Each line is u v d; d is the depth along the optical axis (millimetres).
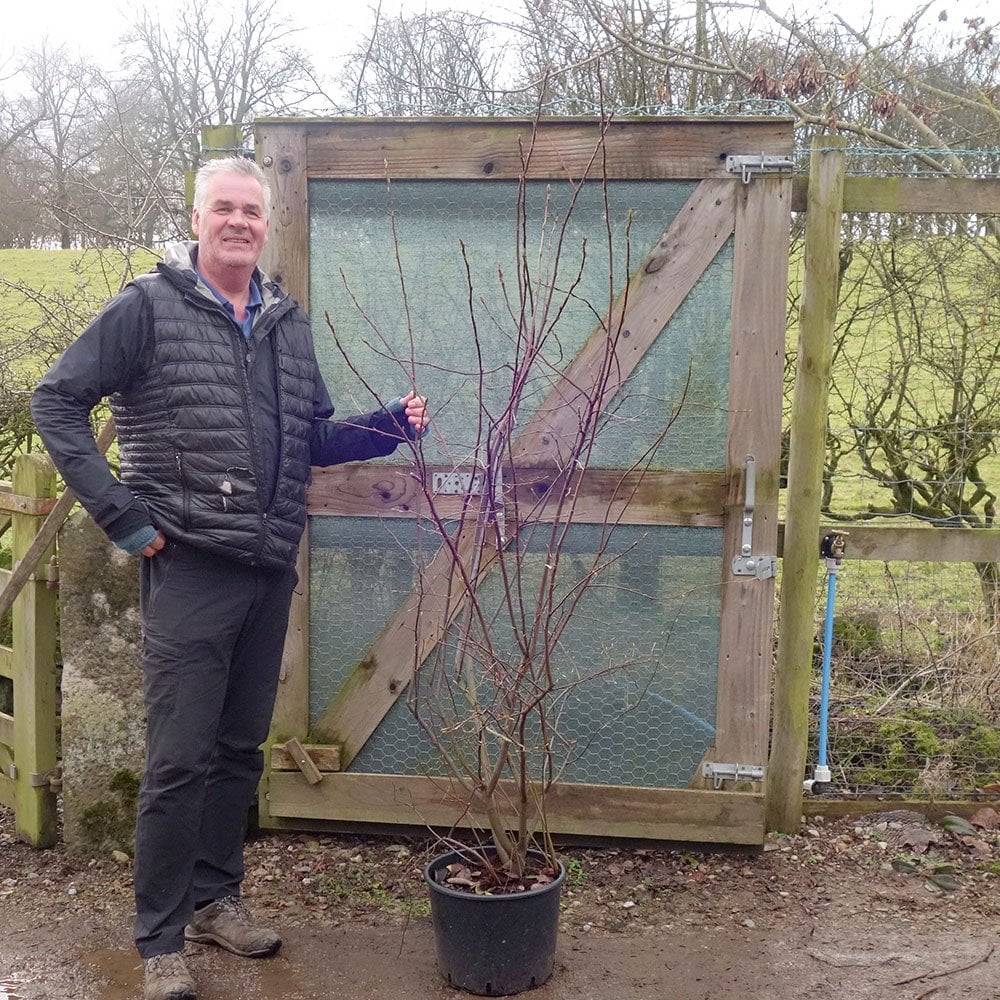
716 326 3387
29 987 2744
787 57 5535
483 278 3438
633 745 3537
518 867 2764
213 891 2979
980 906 3180
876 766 3916
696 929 3064
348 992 2727
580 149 3342
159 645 2648
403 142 3404
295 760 3598
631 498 3387
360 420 3166
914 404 4500
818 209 3434
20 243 8688
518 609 3455
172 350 2594
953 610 4137
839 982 2760
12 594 3422
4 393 5641
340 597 3594
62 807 3715
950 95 4891
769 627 3449
